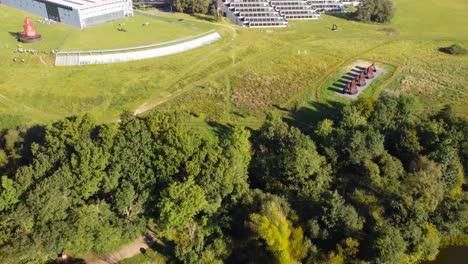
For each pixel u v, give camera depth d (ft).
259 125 506.89
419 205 316.19
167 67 654.94
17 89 558.97
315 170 361.71
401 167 376.48
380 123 430.61
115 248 315.17
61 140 338.54
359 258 292.20
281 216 300.81
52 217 281.13
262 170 375.86
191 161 325.83
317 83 613.11
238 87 596.29
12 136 413.18
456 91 583.99
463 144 387.55
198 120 513.86
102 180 314.55
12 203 280.72
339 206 308.40
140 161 330.75
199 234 304.09
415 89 591.37
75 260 306.35
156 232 332.60
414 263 326.24
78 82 589.73
